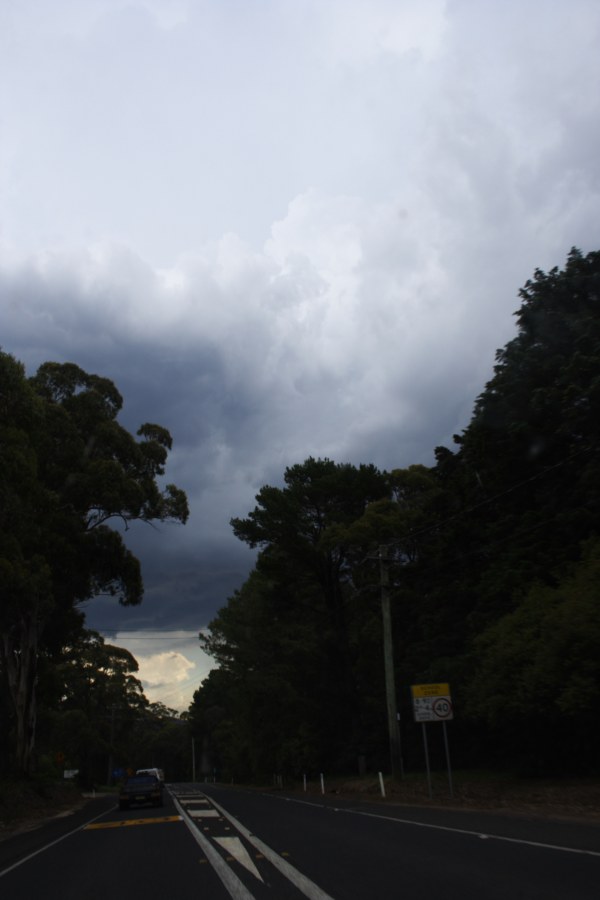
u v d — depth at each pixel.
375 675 47.94
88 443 39.50
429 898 8.22
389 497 49.19
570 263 33.59
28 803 34.38
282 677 52.09
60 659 51.56
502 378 33.22
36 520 33.25
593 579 22.11
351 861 11.50
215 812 25.12
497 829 15.16
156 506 41.00
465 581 34.44
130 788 31.84
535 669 21.59
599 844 12.08
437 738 40.47
